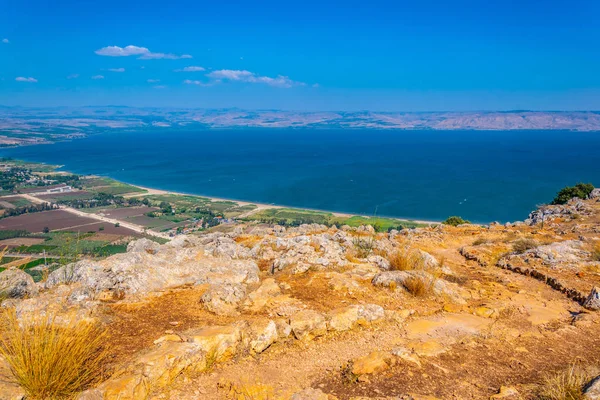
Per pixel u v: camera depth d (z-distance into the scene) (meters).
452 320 8.82
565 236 17.92
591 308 9.73
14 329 6.03
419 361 6.95
